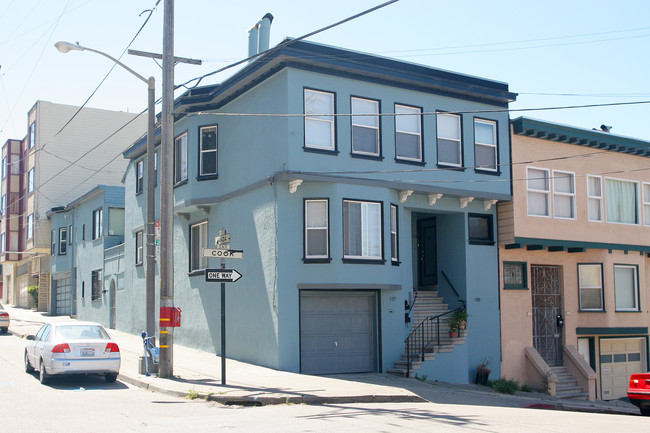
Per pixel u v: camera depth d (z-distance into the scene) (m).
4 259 47.53
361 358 19.33
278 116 18.59
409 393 14.46
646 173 26.06
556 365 23.45
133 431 9.80
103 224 33.12
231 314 20.62
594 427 10.79
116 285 30.62
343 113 19.17
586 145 24.27
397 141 20.14
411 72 20.30
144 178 27.78
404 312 20.08
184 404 12.96
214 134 22.06
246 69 19.64
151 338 16.83
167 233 16.17
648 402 14.19
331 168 18.72
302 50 18.38
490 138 22.20
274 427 10.12
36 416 11.28
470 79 21.62
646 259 26.48
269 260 18.58
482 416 12.09
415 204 20.66
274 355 18.05
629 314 24.80
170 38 16.48
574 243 23.41
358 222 18.98
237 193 20.50
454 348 20.31
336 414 11.80
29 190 44.25
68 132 43.09
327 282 18.28
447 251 22.16
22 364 19.08
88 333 15.95
